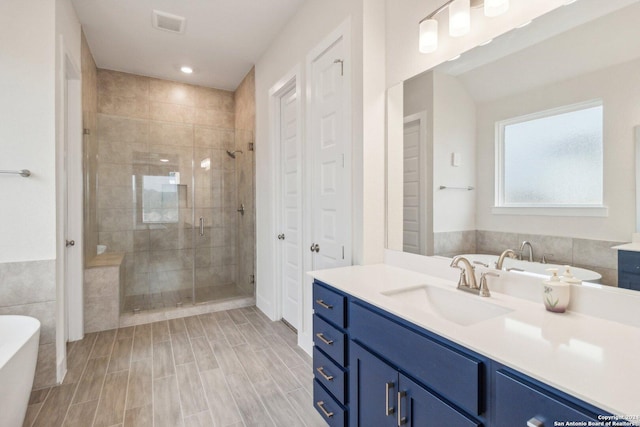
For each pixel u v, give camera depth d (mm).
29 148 1959
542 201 1235
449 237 1605
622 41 1019
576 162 1136
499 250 1385
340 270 1826
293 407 1848
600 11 1069
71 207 2691
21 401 1490
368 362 1290
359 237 1977
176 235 3914
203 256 4090
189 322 3170
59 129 2096
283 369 2266
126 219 3635
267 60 3277
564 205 1172
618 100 1029
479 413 859
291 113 2943
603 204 1067
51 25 2008
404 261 1871
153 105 4000
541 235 1238
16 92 1933
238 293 3908
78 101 2693
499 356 804
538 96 1243
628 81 1006
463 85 1523
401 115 1876
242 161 4047
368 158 1937
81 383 2076
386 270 1827
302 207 2619
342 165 2113
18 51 1937
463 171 1536
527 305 1201
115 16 2695
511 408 781
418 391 1042
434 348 992
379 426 1238
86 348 2580
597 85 1078
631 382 683
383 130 1980
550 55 1200
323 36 2289
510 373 792
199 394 1966
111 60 3510
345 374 1460
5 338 1747
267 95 3279
